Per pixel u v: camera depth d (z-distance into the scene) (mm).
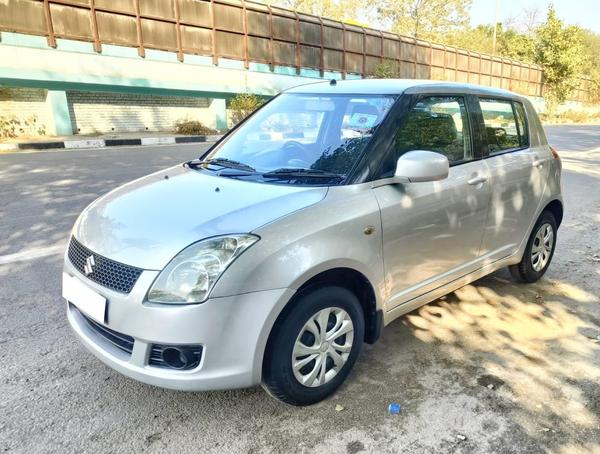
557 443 2430
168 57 17219
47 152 11750
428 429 2520
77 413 2598
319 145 3150
